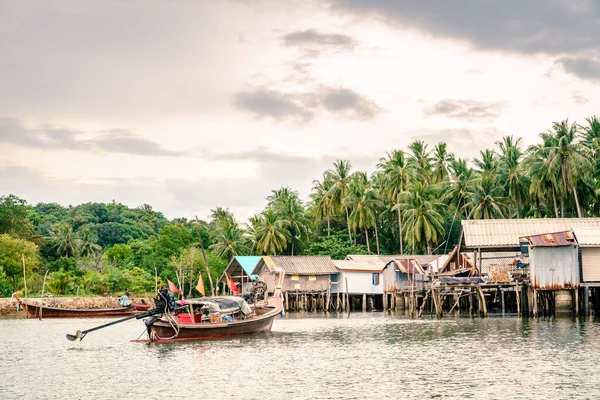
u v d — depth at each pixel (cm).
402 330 4431
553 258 4953
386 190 9600
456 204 9150
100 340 4156
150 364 3031
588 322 4531
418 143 10150
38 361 3198
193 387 2464
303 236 10325
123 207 16400
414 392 2295
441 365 2827
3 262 8069
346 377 2595
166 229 9550
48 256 11406
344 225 10875
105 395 2364
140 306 7156
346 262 8125
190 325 3878
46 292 8338
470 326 4547
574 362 2800
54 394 2398
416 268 7006
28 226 10225
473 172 9206
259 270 8144
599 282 4916
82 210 15562
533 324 4497
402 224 9969
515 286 5469
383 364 2895
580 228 5056
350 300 8419
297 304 7925
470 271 6206
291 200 10356
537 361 2848
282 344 3706
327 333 4331
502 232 5688
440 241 9344
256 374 2703
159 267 9038
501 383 2403
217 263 9012
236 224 10544
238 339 3991
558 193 7856
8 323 5988
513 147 8675
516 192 8525
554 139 7950
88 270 8956
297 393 2320
